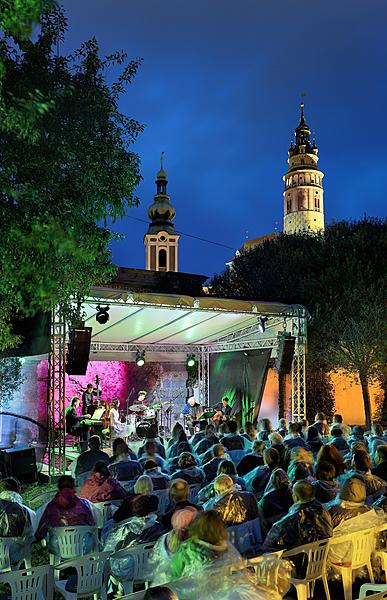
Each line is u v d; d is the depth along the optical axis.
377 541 5.56
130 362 22.09
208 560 3.31
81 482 9.45
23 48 6.89
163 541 4.18
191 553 3.37
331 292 23.08
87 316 15.93
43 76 7.00
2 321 8.48
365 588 5.09
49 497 9.26
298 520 4.95
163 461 8.62
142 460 9.02
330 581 5.77
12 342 8.91
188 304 14.97
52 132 6.79
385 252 24.69
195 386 22.89
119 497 7.09
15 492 5.85
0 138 5.86
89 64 7.87
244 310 16.05
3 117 4.50
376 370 22.17
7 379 13.48
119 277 20.30
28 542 5.82
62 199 6.29
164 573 4.07
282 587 3.98
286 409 20.48
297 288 24.97
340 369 24.17
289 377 21.36
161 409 20.59
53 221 4.98
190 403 20.09
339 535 5.28
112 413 17.30
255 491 7.16
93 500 6.98
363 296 22.45
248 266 31.80
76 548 5.77
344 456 9.20
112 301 13.70
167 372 23.22
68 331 14.12
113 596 5.60
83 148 7.16
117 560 4.97
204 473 7.88
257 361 19.88
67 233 5.12
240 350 20.53
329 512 5.44
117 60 8.12
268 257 30.89
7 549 5.53
